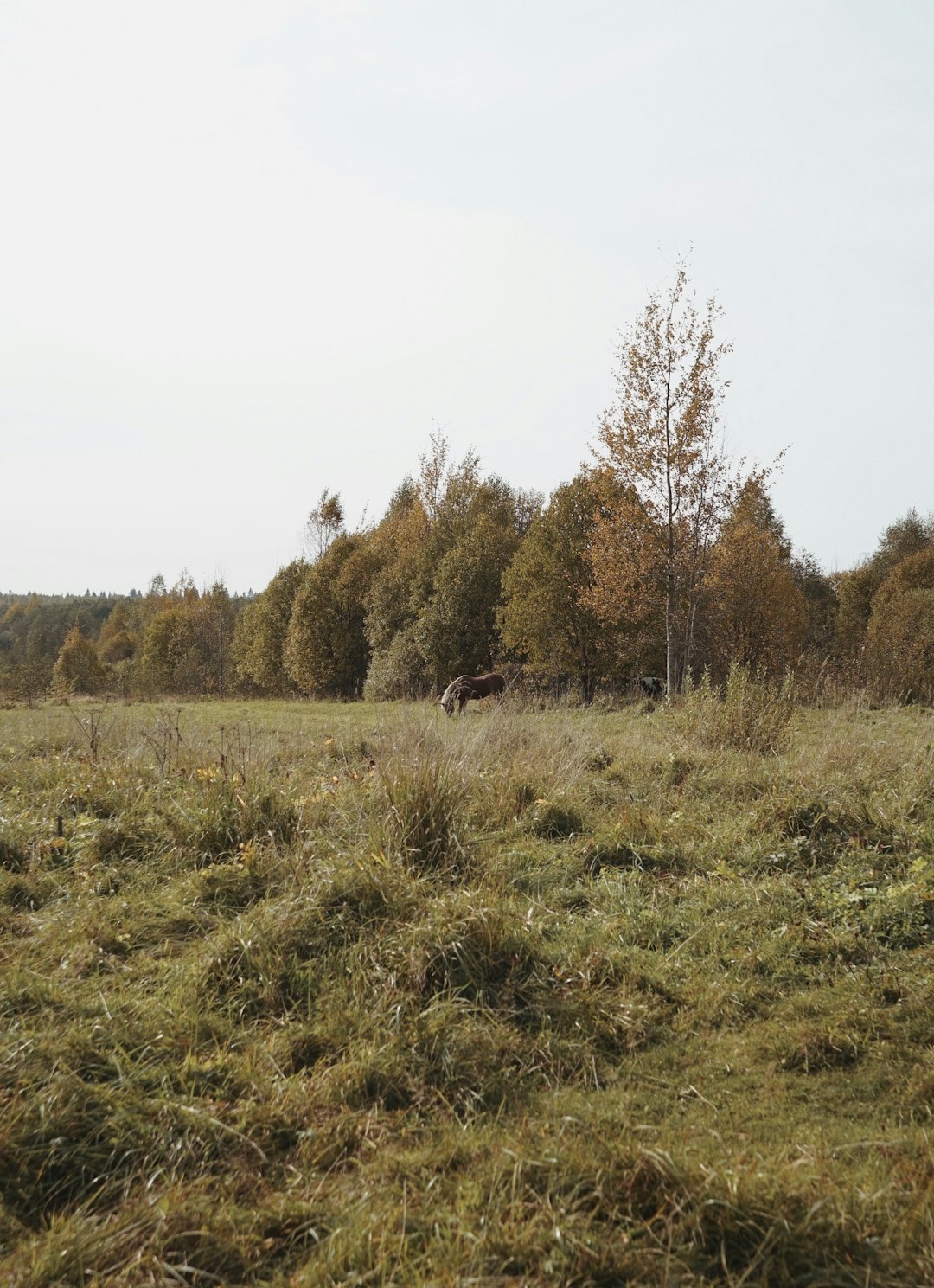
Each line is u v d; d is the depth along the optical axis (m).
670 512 23.86
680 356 23.53
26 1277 2.58
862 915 5.50
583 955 5.01
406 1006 4.23
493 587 33.88
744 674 11.91
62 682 37.50
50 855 6.68
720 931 5.50
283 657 48.34
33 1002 4.16
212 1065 3.75
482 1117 3.54
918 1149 3.35
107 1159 3.19
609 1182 2.96
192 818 7.00
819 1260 2.70
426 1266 2.62
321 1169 3.25
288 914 4.96
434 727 9.48
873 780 8.57
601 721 15.71
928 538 53.81
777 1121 3.60
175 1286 2.61
